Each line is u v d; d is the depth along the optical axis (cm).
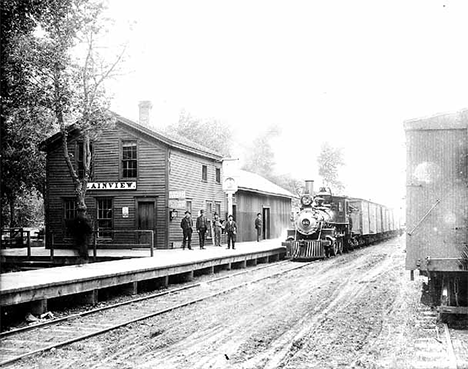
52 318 1259
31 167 3094
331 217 3091
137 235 2839
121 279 1592
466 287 1118
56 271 1605
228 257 2353
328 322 1123
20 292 1202
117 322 1173
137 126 2877
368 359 832
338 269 2269
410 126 1119
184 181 3042
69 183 2991
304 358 841
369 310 1269
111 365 815
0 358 867
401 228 8062
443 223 1095
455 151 1101
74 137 2952
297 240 2880
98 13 2130
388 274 2059
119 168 2922
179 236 2955
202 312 1270
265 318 1176
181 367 797
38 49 2066
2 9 1878
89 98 2211
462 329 1055
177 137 3247
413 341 951
